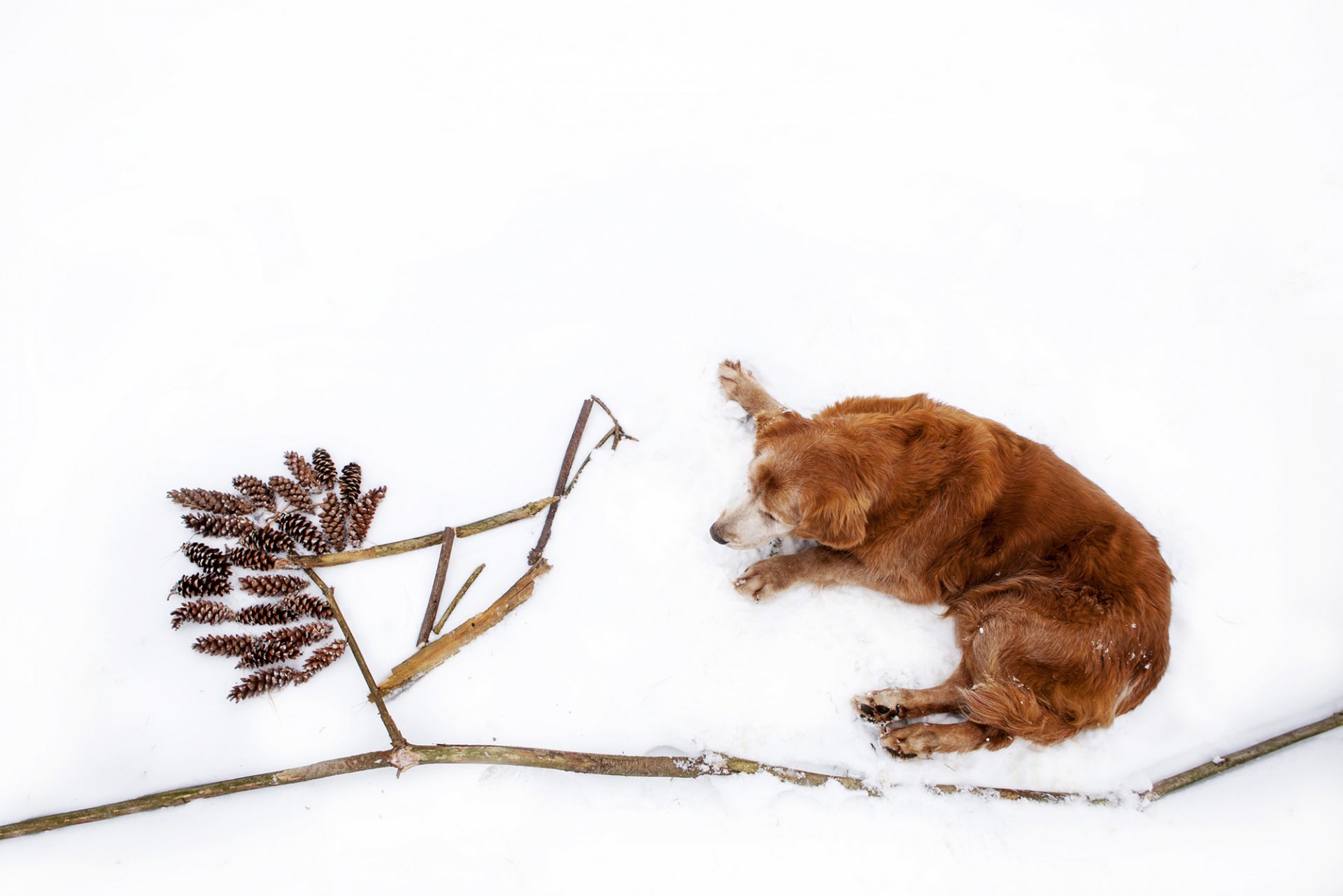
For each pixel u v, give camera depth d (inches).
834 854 81.9
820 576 88.5
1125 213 103.7
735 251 101.9
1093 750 85.0
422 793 82.6
